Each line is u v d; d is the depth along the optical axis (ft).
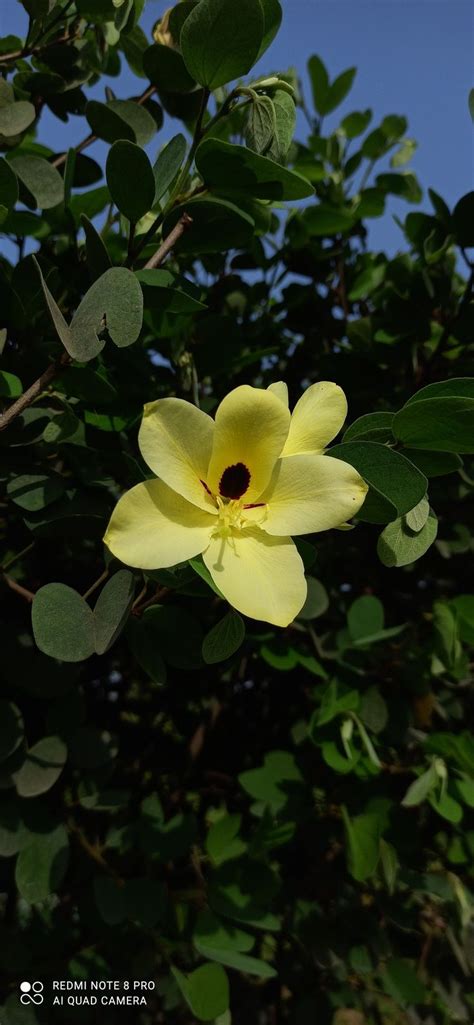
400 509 0.61
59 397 0.78
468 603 1.06
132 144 0.66
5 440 0.82
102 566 1.04
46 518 0.83
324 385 0.64
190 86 0.91
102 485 0.86
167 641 0.82
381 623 1.07
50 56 0.96
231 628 0.59
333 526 0.57
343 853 1.13
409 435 0.64
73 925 1.06
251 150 0.70
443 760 1.02
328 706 0.99
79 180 1.07
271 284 1.26
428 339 1.13
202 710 1.28
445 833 1.22
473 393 0.63
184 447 0.59
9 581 0.80
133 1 0.96
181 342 1.02
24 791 0.84
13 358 0.85
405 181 1.39
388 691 1.13
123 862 1.03
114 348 0.85
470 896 1.07
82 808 1.10
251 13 0.66
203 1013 0.86
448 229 1.11
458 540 1.18
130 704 1.28
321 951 1.03
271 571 0.58
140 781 1.23
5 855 0.84
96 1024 0.99
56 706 0.92
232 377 1.27
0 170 0.76
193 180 0.84
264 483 0.60
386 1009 1.36
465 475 1.09
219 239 0.79
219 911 0.95
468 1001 1.09
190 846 1.00
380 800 1.04
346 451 0.61
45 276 0.81
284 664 1.05
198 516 0.59
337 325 1.34
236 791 1.24
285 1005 1.17
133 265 0.83
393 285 1.18
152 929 0.98
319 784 1.09
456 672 1.08
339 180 1.35
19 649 0.88
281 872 1.13
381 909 1.07
